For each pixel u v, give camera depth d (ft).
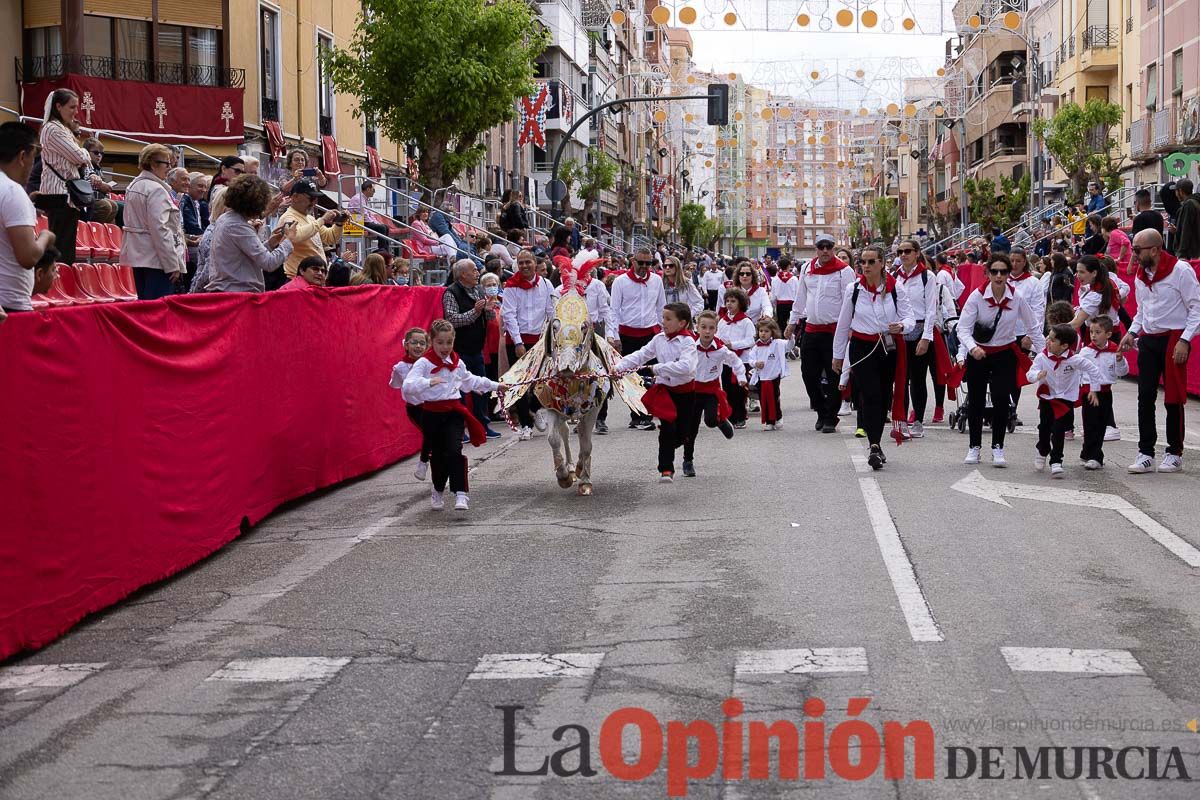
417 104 101.24
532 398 53.42
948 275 59.16
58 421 26.11
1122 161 158.10
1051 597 26.27
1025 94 222.48
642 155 298.15
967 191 215.51
